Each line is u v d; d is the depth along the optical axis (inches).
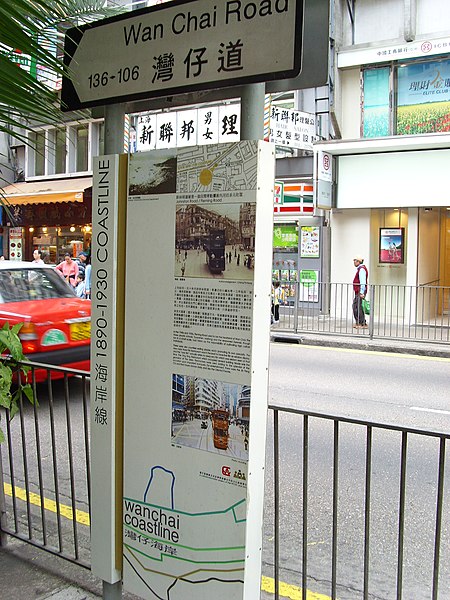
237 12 92.5
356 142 572.1
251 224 90.6
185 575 101.6
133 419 107.3
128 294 106.9
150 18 102.6
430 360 439.2
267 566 152.9
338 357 451.2
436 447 239.8
